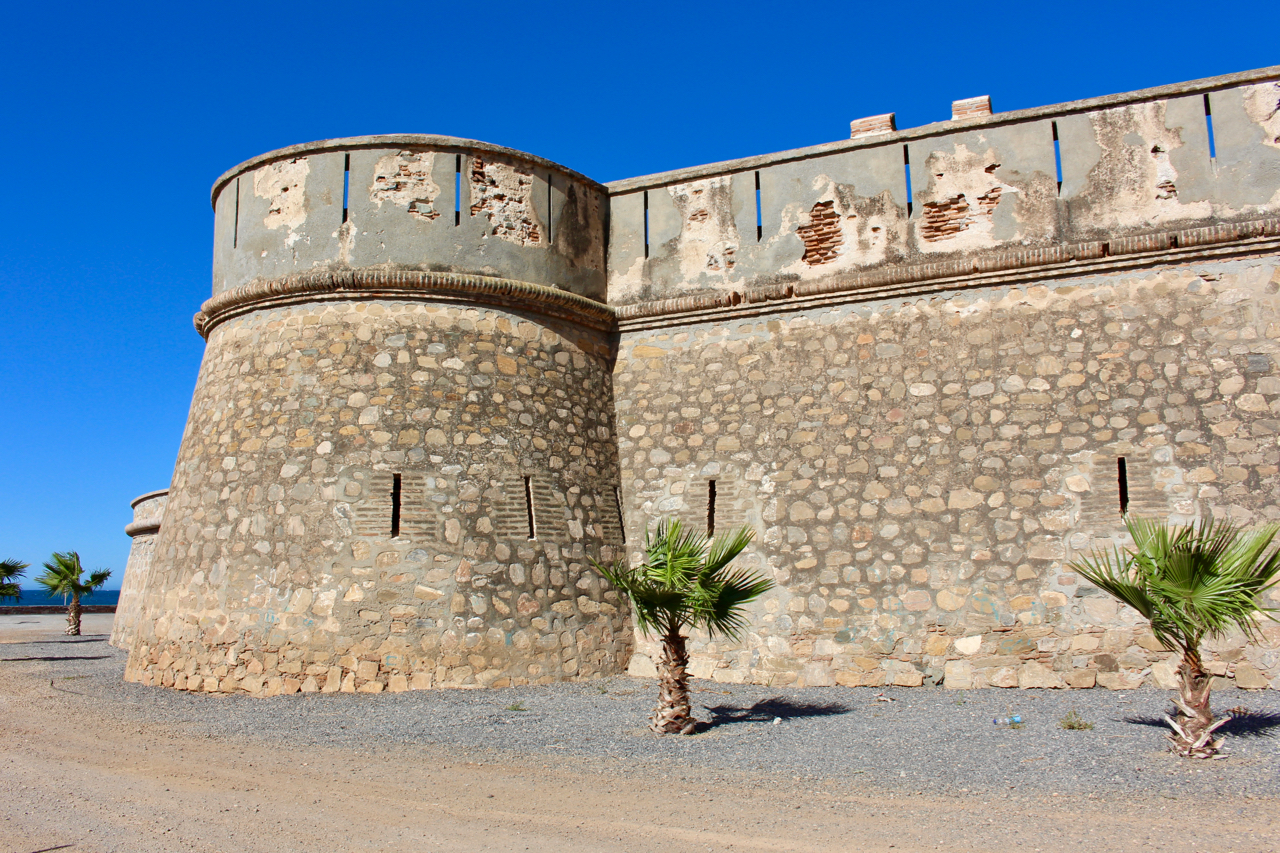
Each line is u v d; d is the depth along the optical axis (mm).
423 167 13086
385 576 11414
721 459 12938
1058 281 11938
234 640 11555
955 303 12328
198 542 12328
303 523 11641
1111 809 6074
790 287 13078
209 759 7977
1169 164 11805
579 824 5945
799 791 6734
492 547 11883
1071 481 11234
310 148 13086
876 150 13234
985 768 7230
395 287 12531
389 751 8234
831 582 11898
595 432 13430
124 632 21422
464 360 12531
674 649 9047
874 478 12039
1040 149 12406
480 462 12164
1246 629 7434
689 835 5684
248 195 13516
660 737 8703
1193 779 6699
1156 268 11555
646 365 13898
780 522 12336
